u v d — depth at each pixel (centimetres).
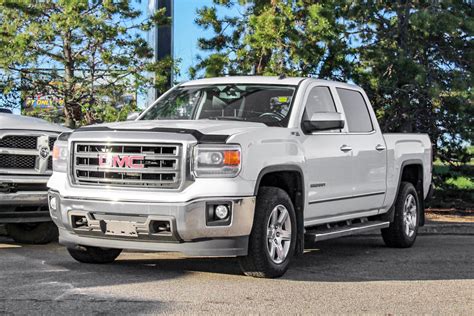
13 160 932
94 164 735
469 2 1803
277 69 1598
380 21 1769
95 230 730
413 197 1080
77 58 1633
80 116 1680
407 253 996
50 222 1000
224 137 707
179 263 846
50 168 961
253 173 716
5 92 1619
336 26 1644
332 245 1079
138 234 707
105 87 1647
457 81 1647
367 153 938
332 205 866
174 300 627
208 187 693
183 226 687
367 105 988
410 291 703
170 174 702
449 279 777
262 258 728
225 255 705
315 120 813
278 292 678
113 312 578
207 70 1641
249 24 1658
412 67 1628
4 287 670
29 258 861
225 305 614
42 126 964
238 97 857
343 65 1656
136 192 707
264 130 754
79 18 1525
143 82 1628
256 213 727
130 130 725
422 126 1761
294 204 797
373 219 1023
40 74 1634
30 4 1569
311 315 589
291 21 1594
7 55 1573
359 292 691
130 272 770
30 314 567
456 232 1307
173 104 891
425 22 1605
